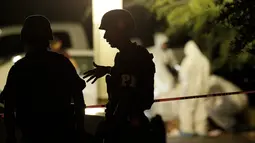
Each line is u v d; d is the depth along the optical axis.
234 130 31.45
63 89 14.14
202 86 30.62
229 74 29.20
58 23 38.53
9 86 14.06
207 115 30.97
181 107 31.14
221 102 30.83
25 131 14.15
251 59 19.28
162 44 36.06
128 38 14.41
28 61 14.10
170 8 20.02
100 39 23.52
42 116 14.02
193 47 30.86
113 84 14.27
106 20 14.48
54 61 14.16
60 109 14.10
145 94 14.14
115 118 14.12
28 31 14.05
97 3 23.44
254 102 35.28
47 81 14.04
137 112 14.20
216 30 18.64
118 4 23.33
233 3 16.02
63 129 14.15
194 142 29.67
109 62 23.50
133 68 14.10
